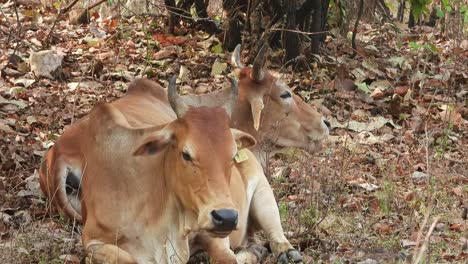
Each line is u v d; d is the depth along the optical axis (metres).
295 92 9.95
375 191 7.78
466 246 6.41
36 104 8.98
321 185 7.50
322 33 10.87
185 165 5.28
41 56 9.75
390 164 8.36
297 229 6.73
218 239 5.80
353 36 11.30
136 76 10.09
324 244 6.46
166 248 5.58
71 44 10.91
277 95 7.51
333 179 7.56
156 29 11.54
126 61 10.48
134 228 5.66
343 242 6.56
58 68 9.81
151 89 7.07
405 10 15.36
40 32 11.13
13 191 7.11
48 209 6.64
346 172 7.95
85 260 5.77
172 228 5.55
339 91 10.16
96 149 5.82
